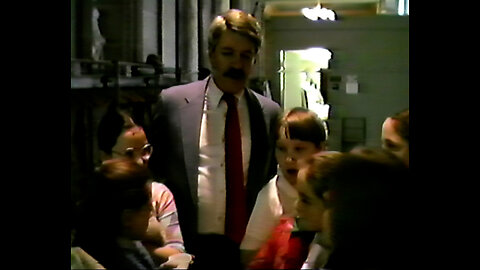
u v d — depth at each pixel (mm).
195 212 1389
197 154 1418
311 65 1799
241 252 1237
